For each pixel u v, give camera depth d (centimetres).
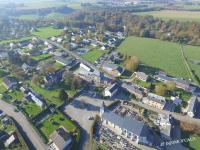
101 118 13938
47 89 17312
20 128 13188
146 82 18600
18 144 11894
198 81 19212
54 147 11844
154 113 14862
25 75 19138
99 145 12138
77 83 17388
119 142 12338
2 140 12362
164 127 13512
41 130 13062
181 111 15225
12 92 16900
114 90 16712
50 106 15162
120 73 19838
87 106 15475
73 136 12625
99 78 18450
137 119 14212
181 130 13488
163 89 16688
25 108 15025
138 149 11906
